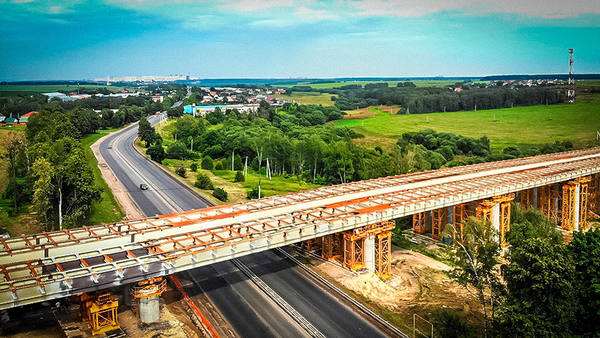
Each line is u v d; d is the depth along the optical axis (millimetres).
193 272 67750
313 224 63438
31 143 117312
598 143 199125
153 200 107625
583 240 52438
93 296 49594
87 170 83750
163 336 49469
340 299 60812
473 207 90625
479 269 53188
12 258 52031
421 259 82250
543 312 46031
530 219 88500
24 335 47969
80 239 57375
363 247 69750
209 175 152125
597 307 46344
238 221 67750
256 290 62281
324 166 159500
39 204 77250
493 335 51125
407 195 82125
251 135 193125
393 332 53469
